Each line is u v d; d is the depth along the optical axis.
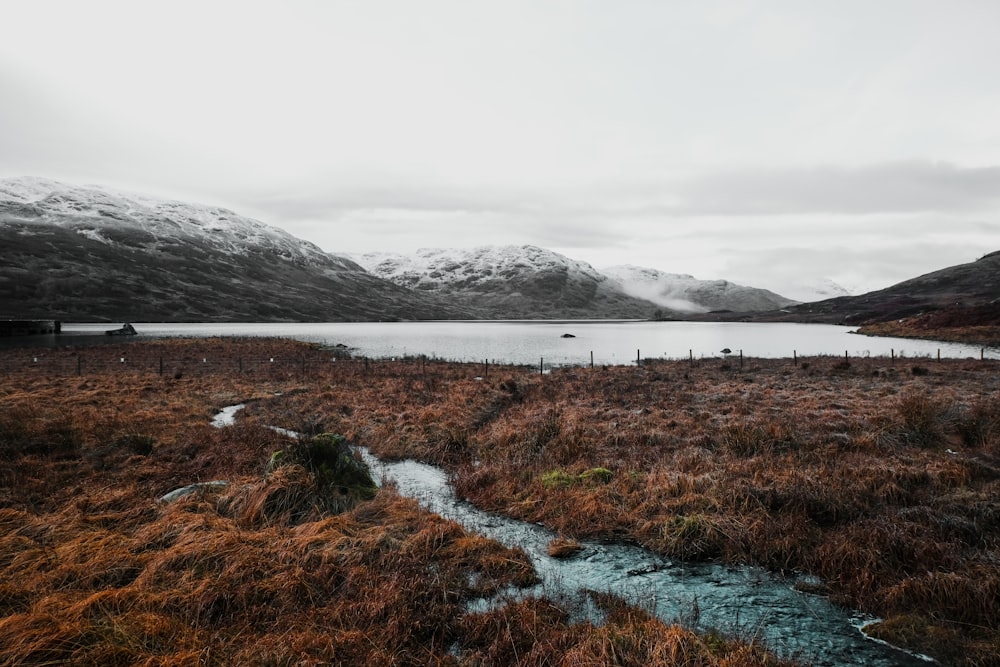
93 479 12.48
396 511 10.62
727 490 10.73
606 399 22.92
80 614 6.23
